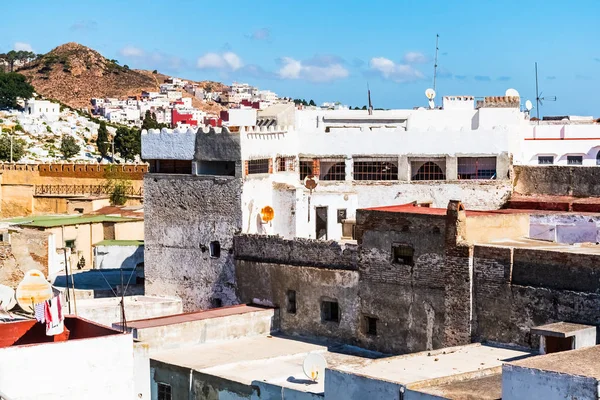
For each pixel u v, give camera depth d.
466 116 67.50
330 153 62.16
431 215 47.53
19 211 100.88
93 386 36.38
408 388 36.00
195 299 58.72
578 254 42.66
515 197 59.62
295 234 58.50
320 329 52.44
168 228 59.62
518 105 71.50
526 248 44.75
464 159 60.75
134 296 60.31
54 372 35.69
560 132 69.69
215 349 51.00
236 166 56.66
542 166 59.78
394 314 49.22
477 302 46.12
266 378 45.03
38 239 64.75
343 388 38.50
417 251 48.19
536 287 44.00
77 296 61.75
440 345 47.34
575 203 56.28
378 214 49.69
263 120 65.00
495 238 48.41
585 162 68.88
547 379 32.19
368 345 50.38
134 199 104.62
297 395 41.28
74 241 79.88
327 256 52.06
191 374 46.78
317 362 43.25
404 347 48.88
